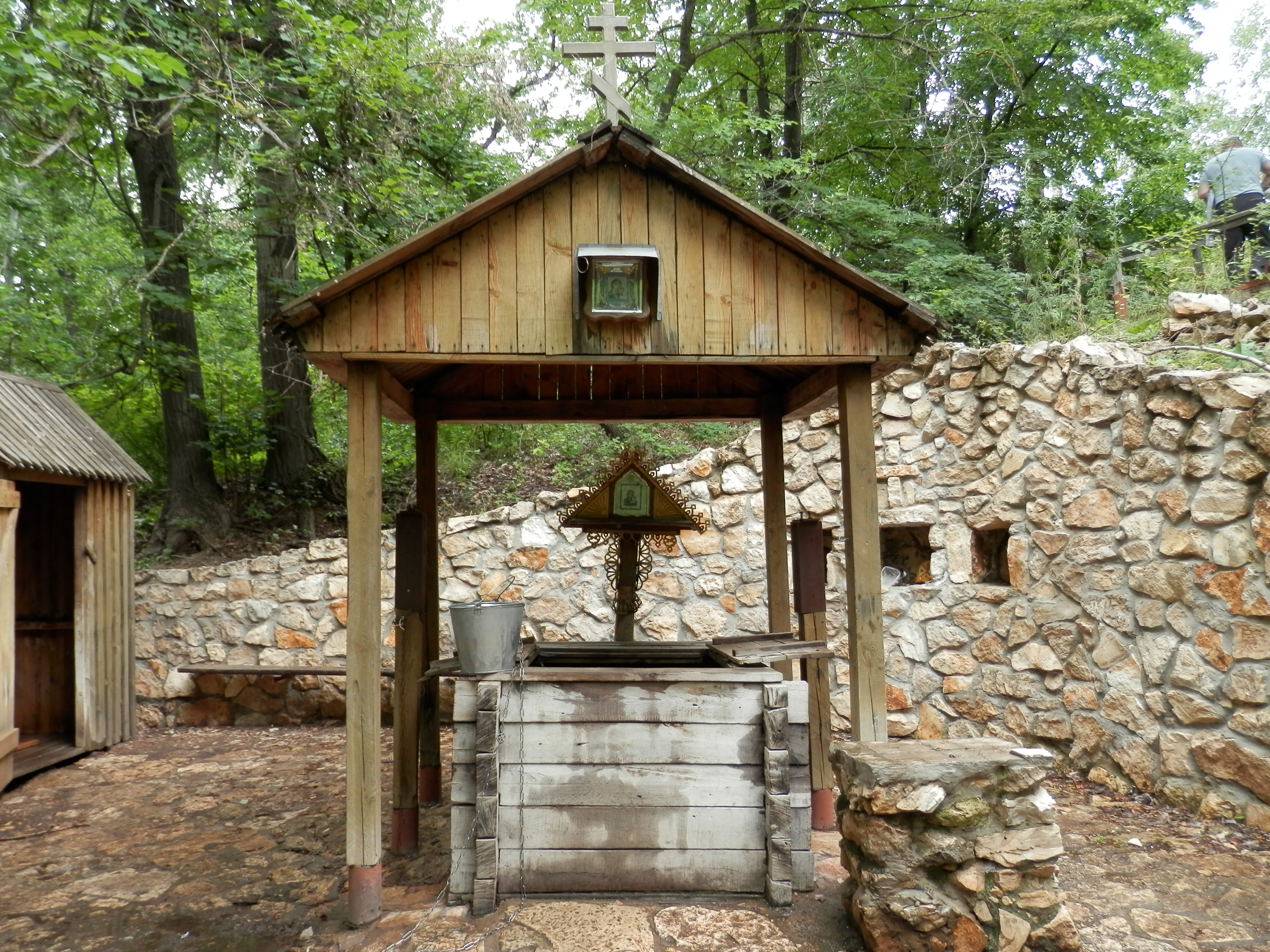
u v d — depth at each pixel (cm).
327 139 705
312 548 659
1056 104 1195
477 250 302
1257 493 372
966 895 267
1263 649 368
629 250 290
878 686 318
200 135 855
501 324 301
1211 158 706
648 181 307
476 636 315
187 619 669
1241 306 532
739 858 315
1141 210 1105
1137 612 430
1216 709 387
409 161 766
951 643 531
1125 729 435
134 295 730
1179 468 409
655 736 317
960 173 1091
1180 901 311
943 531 541
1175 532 409
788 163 981
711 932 287
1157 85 1175
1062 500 475
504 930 289
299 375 875
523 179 294
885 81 1093
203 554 788
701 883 315
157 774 529
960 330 830
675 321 306
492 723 311
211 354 1012
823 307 312
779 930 289
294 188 721
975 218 1171
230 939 306
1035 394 494
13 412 557
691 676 316
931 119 1110
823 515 575
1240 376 384
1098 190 1130
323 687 653
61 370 853
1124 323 651
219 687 660
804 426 585
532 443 936
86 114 636
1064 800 430
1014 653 499
